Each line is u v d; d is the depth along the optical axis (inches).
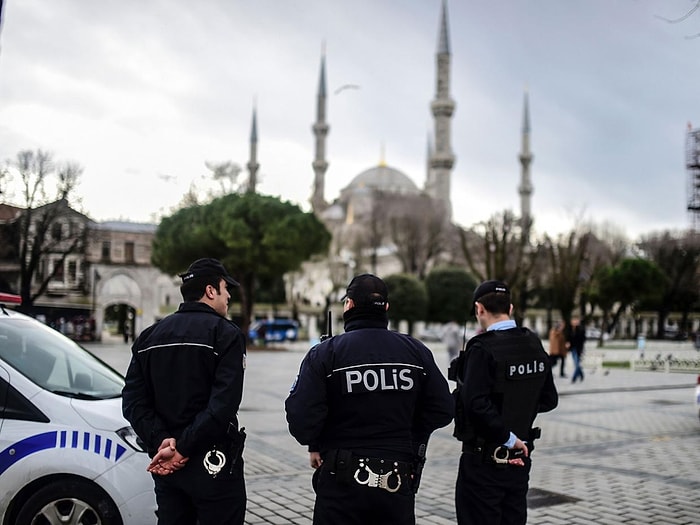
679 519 257.0
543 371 177.5
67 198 1600.6
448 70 4704.7
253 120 5310.0
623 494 293.7
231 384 148.7
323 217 4237.2
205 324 155.4
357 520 138.4
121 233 2065.7
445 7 4756.4
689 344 1824.6
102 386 223.0
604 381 883.4
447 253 3041.3
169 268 1637.6
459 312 2105.1
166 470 147.7
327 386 142.0
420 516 259.6
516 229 2116.1
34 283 1861.5
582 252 1674.5
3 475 184.5
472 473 170.9
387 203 3063.5
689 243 2112.5
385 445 139.6
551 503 278.8
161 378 152.5
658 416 560.1
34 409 192.7
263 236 1537.9
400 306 2014.0
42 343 224.4
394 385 141.4
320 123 5137.8
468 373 169.6
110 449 190.7
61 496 185.5
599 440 442.6
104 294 1962.4
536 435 179.3
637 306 2242.9
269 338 2073.1
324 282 3006.9
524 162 5216.5
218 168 2004.2
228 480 150.3
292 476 323.0
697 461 369.7
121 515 186.9
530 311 2429.9
